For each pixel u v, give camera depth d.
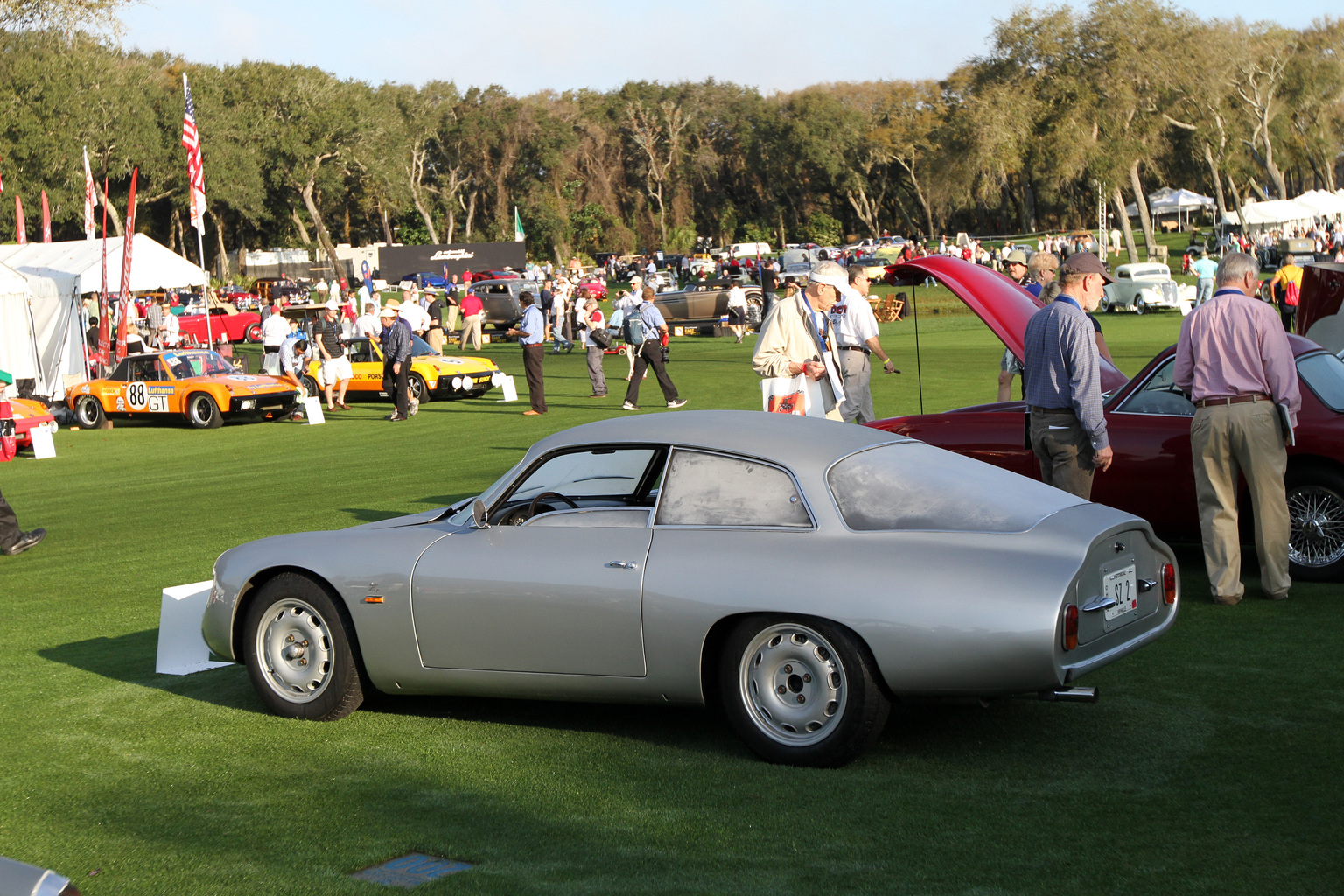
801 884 3.53
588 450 5.09
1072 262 6.36
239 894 3.62
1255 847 3.65
